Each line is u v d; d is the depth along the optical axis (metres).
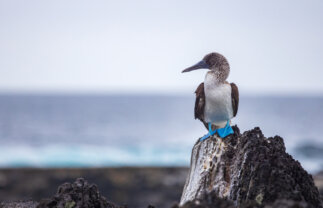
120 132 62.09
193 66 8.78
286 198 5.81
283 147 7.17
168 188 19.03
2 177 19.36
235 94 8.55
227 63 8.49
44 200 6.55
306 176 6.49
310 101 193.12
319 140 52.19
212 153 7.46
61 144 47.09
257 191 6.09
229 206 5.74
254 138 6.94
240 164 6.70
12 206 7.98
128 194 18.56
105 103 168.75
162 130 64.69
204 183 7.15
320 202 6.39
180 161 35.78
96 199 6.82
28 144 46.66
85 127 69.31
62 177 19.72
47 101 186.50
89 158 37.12
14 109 115.69
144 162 35.00
